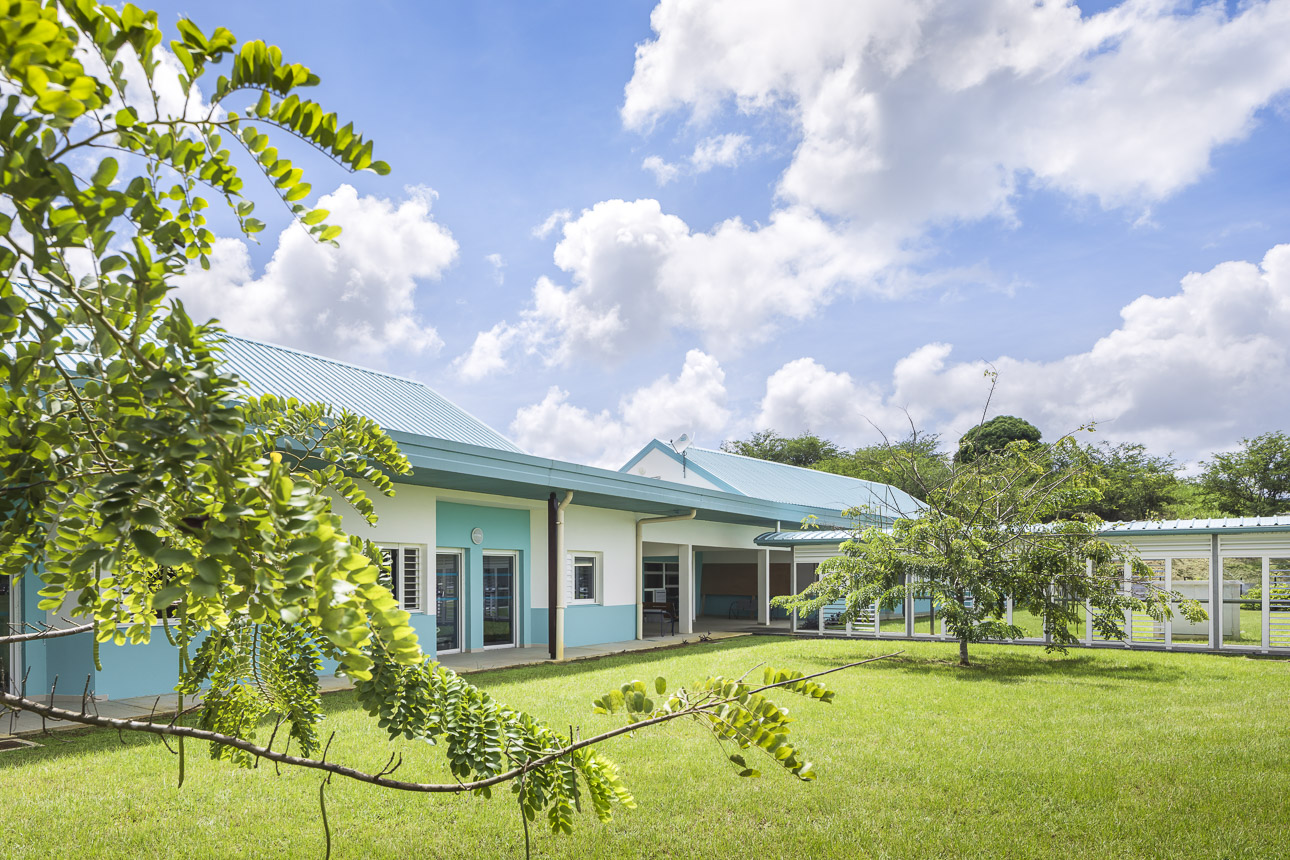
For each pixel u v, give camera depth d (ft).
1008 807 19.54
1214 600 53.36
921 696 35.17
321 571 3.70
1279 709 31.65
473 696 7.34
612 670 43.65
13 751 24.06
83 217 3.49
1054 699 34.19
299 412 10.30
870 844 17.30
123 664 32.12
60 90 2.94
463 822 18.40
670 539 66.95
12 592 31.09
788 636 67.77
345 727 26.76
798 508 72.49
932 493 49.93
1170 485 114.01
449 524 51.39
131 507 3.71
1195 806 19.39
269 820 18.31
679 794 20.53
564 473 46.73
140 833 17.33
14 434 4.50
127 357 4.09
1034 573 44.80
